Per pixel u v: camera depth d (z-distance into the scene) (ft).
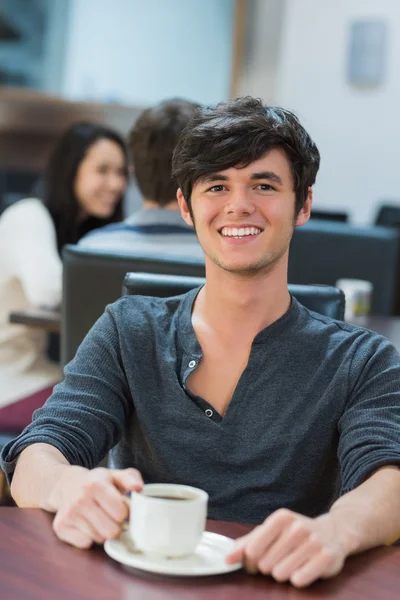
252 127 5.59
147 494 4.50
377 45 23.77
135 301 6.31
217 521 5.02
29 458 5.37
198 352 5.94
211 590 4.07
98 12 22.13
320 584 4.21
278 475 5.74
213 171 5.61
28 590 3.88
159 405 5.95
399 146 23.95
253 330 5.88
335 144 24.56
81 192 13.73
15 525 4.68
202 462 5.82
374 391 5.73
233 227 5.64
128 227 9.23
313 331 5.94
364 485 5.14
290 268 13.34
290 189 5.74
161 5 22.38
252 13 24.61
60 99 21.56
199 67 22.65
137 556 4.32
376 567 4.47
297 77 24.58
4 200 22.00
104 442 5.89
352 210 24.56
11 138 22.20
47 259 12.00
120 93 22.38
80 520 4.52
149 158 8.98
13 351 12.17
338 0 24.13
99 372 6.02
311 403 5.78
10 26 21.65
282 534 4.30
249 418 5.79
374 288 13.25
